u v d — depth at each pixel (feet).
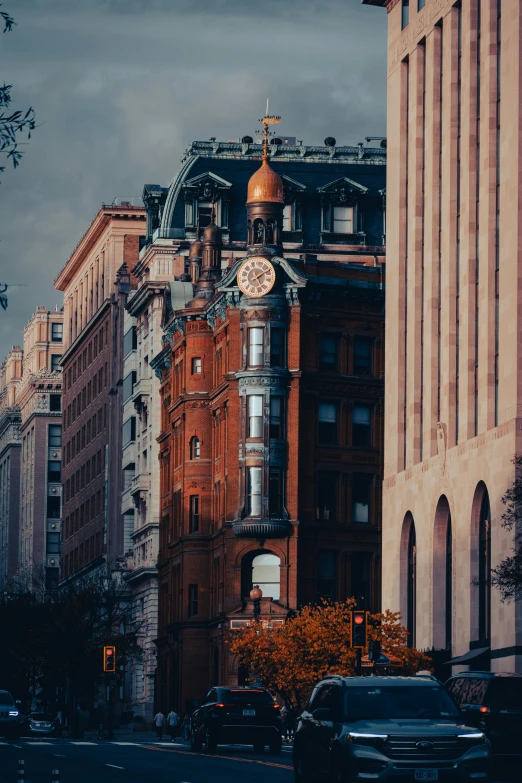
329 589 378.32
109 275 572.51
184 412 406.00
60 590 618.44
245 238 453.99
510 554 264.11
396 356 330.75
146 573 455.63
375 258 448.24
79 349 636.89
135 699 474.90
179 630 400.26
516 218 271.69
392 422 332.39
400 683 110.73
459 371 298.97
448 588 304.50
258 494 372.58
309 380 378.32
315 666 277.23
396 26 340.80
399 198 332.80
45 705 518.78
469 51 299.58
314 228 451.53
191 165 465.06
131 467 506.48
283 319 377.30
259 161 463.83
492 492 274.57
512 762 137.28
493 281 284.82
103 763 173.37
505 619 264.93
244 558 375.66
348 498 381.81
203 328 405.39
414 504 316.60
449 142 306.76
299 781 117.60
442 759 102.68
